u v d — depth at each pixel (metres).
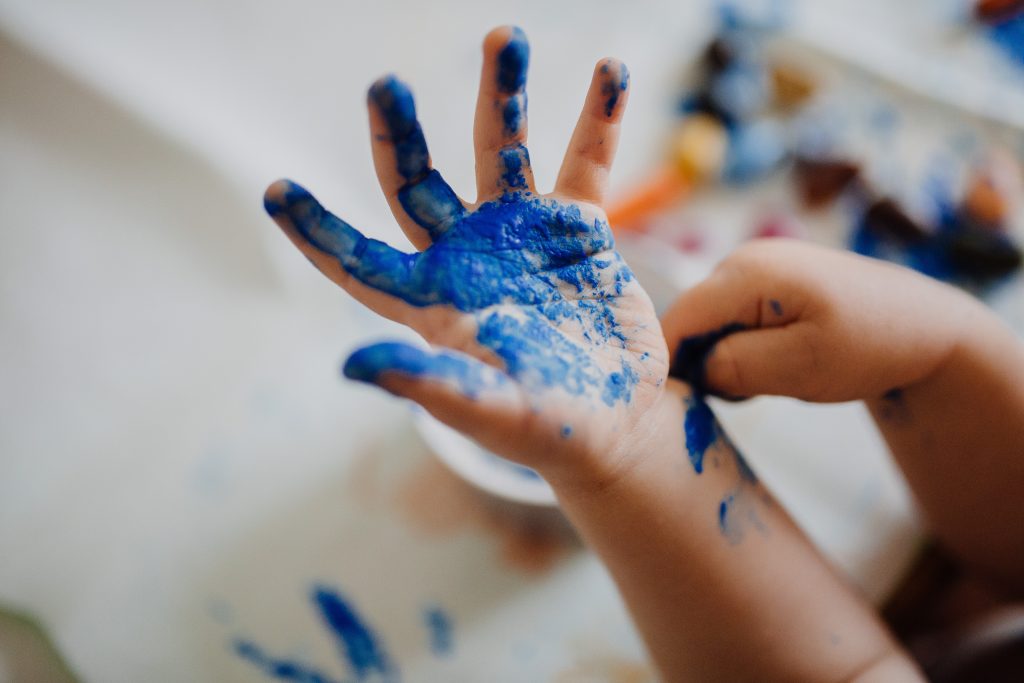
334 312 0.62
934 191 0.72
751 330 0.41
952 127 0.76
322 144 0.67
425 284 0.31
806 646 0.38
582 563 0.52
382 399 0.58
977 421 0.42
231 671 0.48
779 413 0.59
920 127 0.76
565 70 0.73
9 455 0.53
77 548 0.51
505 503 0.50
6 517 0.51
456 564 0.52
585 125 0.33
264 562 0.51
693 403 0.39
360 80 0.69
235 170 0.62
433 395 0.25
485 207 0.33
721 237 0.69
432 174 0.32
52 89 0.59
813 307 0.38
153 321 0.59
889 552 0.54
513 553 0.52
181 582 0.50
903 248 0.69
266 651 0.48
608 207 0.68
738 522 0.38
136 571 0.50
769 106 0.75
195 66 0.64
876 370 0.39
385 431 0.57
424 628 0.50
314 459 0.55
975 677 0.49
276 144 0.65
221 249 0.62
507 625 0.50
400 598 0.51
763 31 0.79
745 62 0.75
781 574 0.38
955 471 0.44
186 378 0.58
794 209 0.71
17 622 0.48
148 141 0.61
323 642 0.49
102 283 0.60
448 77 0.70
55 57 0.59
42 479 0.53
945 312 0.41
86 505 0.52
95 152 0.61
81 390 0.56
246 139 0.64
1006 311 0.66
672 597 0.37
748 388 0.41
